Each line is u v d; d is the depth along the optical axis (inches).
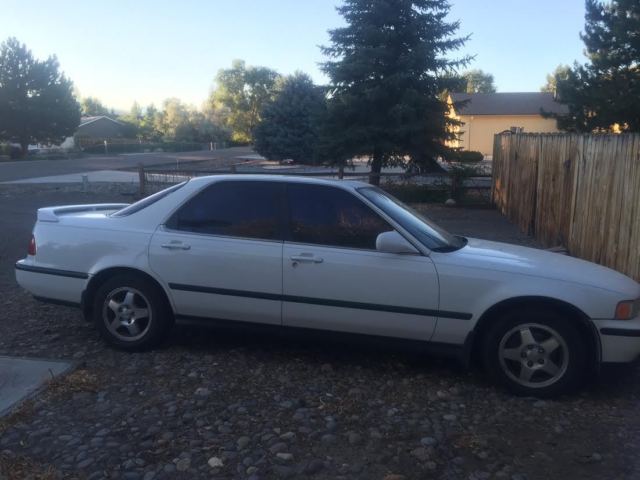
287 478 143.7
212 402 181.8
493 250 219.9
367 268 202.4
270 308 211.2
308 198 215.5
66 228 227.3
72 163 1689.2
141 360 214.7
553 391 192.4
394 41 843.4
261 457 151.7
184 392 188.5
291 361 218.7
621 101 915.4
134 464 146.8
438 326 199.8
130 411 174.1
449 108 877.2
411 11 839.7
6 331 243.6
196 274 214.5
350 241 207.8
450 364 221.5
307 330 212.2
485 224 599.5
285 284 208.2
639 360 229.3
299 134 1551.4
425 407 184.1
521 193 560.4
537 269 198.5
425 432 167.3
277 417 173.3
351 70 829.8
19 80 2160.4
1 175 1181.7
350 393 191.8
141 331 222.1
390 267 201.2
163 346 229.8
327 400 186.1
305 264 206.2
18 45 2156.7
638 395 198.2
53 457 149.0
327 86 878.4
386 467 149.5
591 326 190.9
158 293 219.5
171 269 216.2
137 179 1083.9
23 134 2225.6
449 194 773.3
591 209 350.9
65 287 225.9
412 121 821.2
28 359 209.9
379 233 207.3
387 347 208.1
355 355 226.8
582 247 366.9
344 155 849.5
